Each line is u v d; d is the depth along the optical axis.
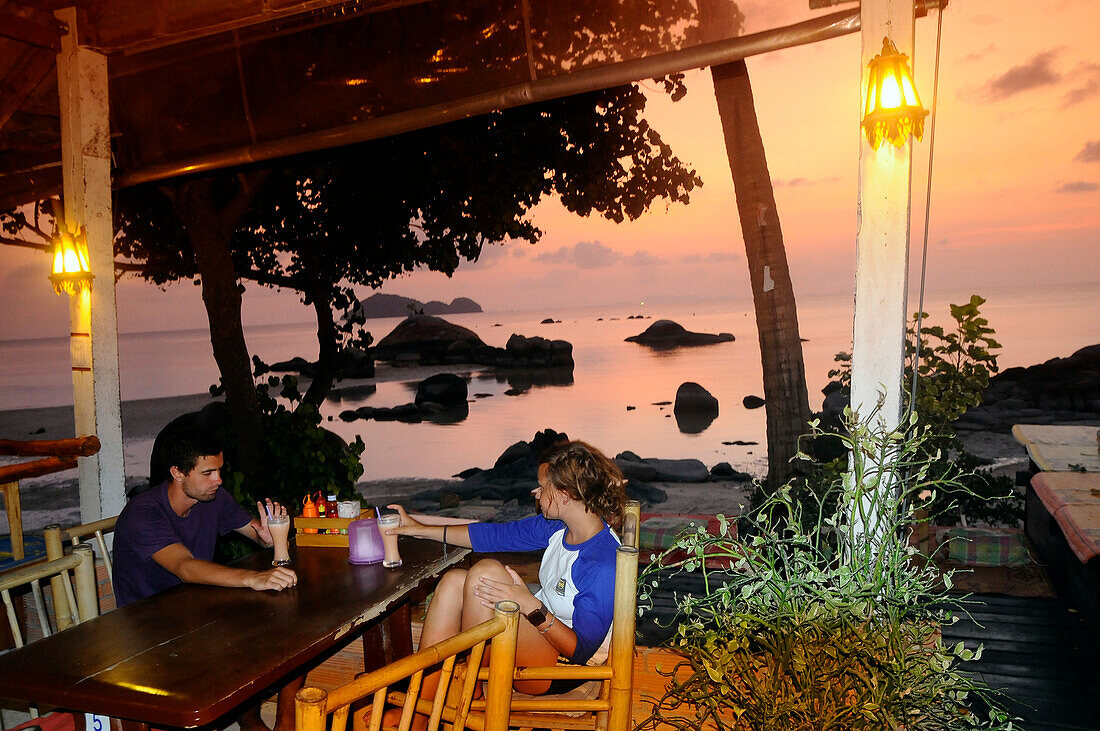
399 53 3.74
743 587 2.27
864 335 2.81
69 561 2.55
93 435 4.13
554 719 2.25
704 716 2.40
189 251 9.64
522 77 3.53
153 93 4.22
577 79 3.39
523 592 2.48
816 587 2.33
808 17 2.98
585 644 2.45
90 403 4.15
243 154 4.12
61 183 4.86
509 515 10.32
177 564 2.75
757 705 2.14
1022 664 4.09
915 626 2.26
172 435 2.94
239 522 3.29
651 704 2.76
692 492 11.80
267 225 9.47
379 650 3.08
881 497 2.58
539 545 3.04
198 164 4.20
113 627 2.30
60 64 4.06
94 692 1.86
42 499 15.23
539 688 2.57
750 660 2.22
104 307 4.21
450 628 2.78
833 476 5.30
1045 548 5.57
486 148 8.59
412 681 1.64
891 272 2.76
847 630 2.14
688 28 3.18
